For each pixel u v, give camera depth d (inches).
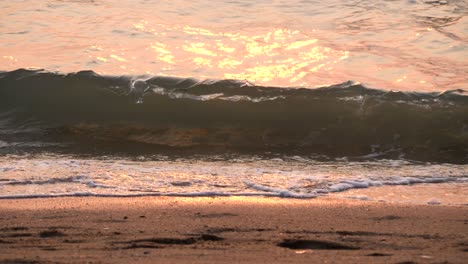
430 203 420.5
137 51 768.9
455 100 653.9
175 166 515.2
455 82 705.0
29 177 463.8
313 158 561.9
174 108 665.0
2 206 386.9
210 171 498.3
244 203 403.2
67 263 253.1
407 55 773.9
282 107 656.4
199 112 660.7
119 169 497.7
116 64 733.9
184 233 315.9
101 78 689.6
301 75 719.1
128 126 643.5
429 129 625.9
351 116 643.5
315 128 635.5
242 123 645.3
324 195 434.9
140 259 260.8
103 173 481.1
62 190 431.8
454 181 484.7
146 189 438.9
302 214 370.9
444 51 785.6
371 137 622.8
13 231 319.3
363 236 314.7
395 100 654.5
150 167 508.7
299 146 602.5
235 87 676.7
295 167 524.1
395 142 613.9
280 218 358.3
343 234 319.3
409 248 289.6
